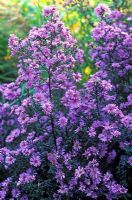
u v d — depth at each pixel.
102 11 1.41
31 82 1.28
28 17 2.23
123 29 1.54
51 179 1.26
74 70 1.58
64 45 1.30
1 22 2.40
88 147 1.27
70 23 2.00
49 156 1.23
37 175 1.28
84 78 1.75
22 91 1.56
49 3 1.81
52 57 1.25
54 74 1.28
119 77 1.45
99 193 1.22
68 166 1.21
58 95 1.33
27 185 1.22
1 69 2.25
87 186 1.22
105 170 1.29
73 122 1.28
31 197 1.27
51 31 1.25
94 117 1.27
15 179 1.29
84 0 1.70
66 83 1.33
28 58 1.29
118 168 1.21
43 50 1.25
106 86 1.22
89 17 1.80
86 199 1.26
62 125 1.23
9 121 1.56
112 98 1.32
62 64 1.29
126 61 1.43
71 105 1.22
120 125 1.23
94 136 1.22
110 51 1.42
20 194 1.26
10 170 1.31
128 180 1.28
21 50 1.28
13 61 2.26
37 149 1.30
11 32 2.29
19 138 1.45
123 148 1.22
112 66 1.40
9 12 2.46
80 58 1.39
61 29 1.27
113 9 1.65
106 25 1.44
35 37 1.25
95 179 1.19
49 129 1.30
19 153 1.29
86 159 1.26
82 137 1.26
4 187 1.27
